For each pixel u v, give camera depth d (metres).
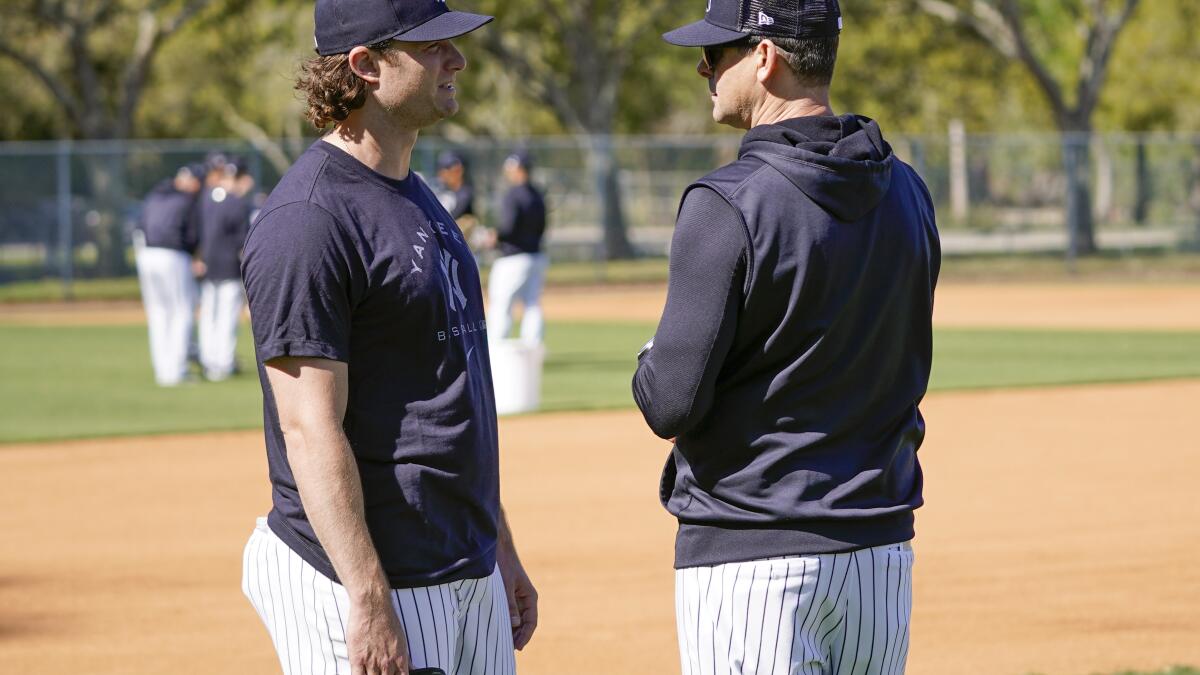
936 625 13.58
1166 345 40.72
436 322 6.79
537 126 120.25
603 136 84.31
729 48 6.80
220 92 101.19
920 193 7.08
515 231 34.62
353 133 6.88
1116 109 106.62
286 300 6.45
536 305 35.62
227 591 15.21
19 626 13.94
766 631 6.54
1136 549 16.53
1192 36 103.56
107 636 13.55
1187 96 103.56
